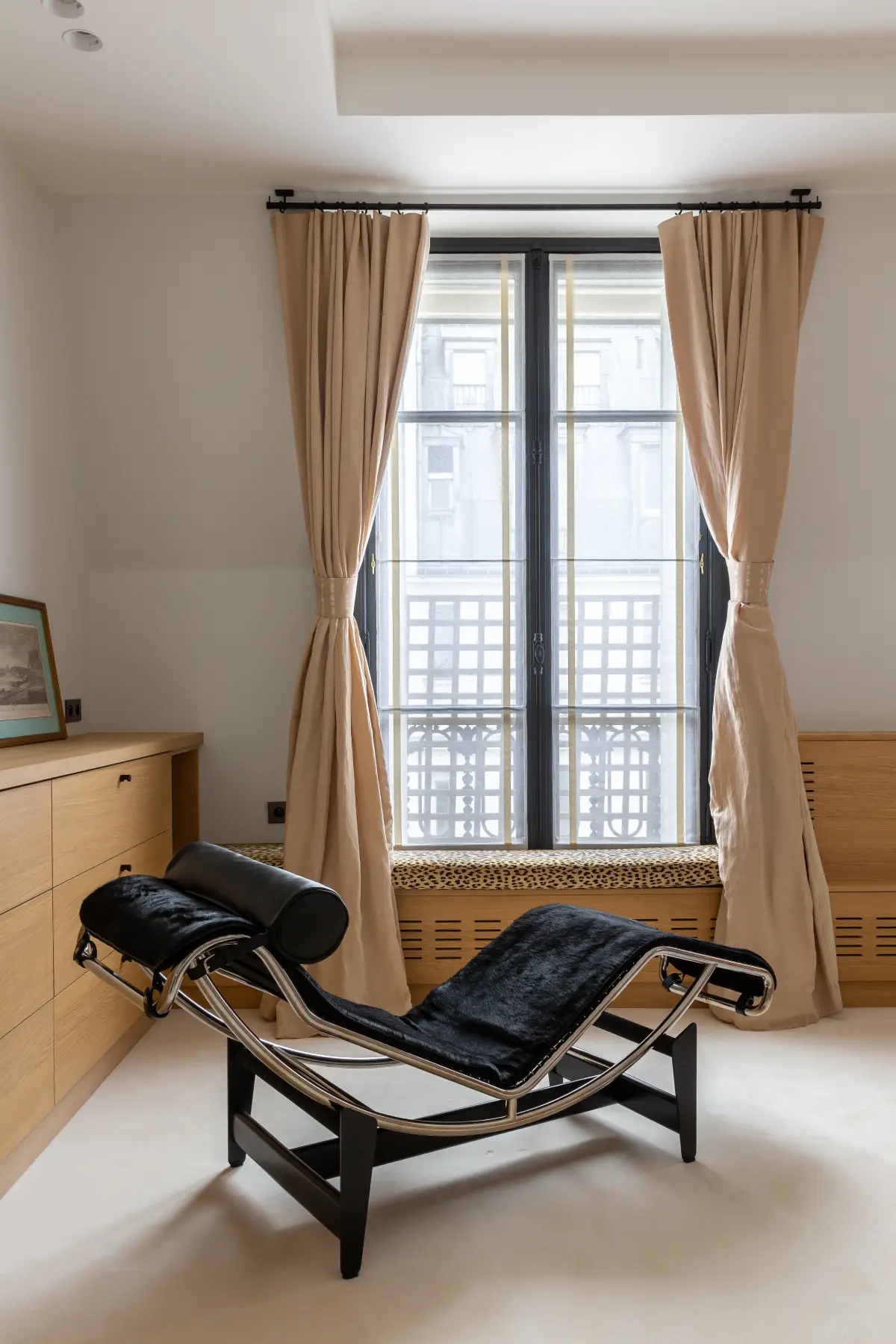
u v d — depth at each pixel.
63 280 3.40
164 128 2.97
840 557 3.62
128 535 3.54
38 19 2.40
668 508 3.67
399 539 3.64
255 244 3.44
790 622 3.62
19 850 2.13
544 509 3.63
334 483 3.29
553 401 3.65
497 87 2.95
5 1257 1.87
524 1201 2.08
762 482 3.37
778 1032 3.08
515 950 2.42
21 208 3.14
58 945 2.36
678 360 3.46
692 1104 2.24
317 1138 2.33
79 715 3.47
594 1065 2.37
